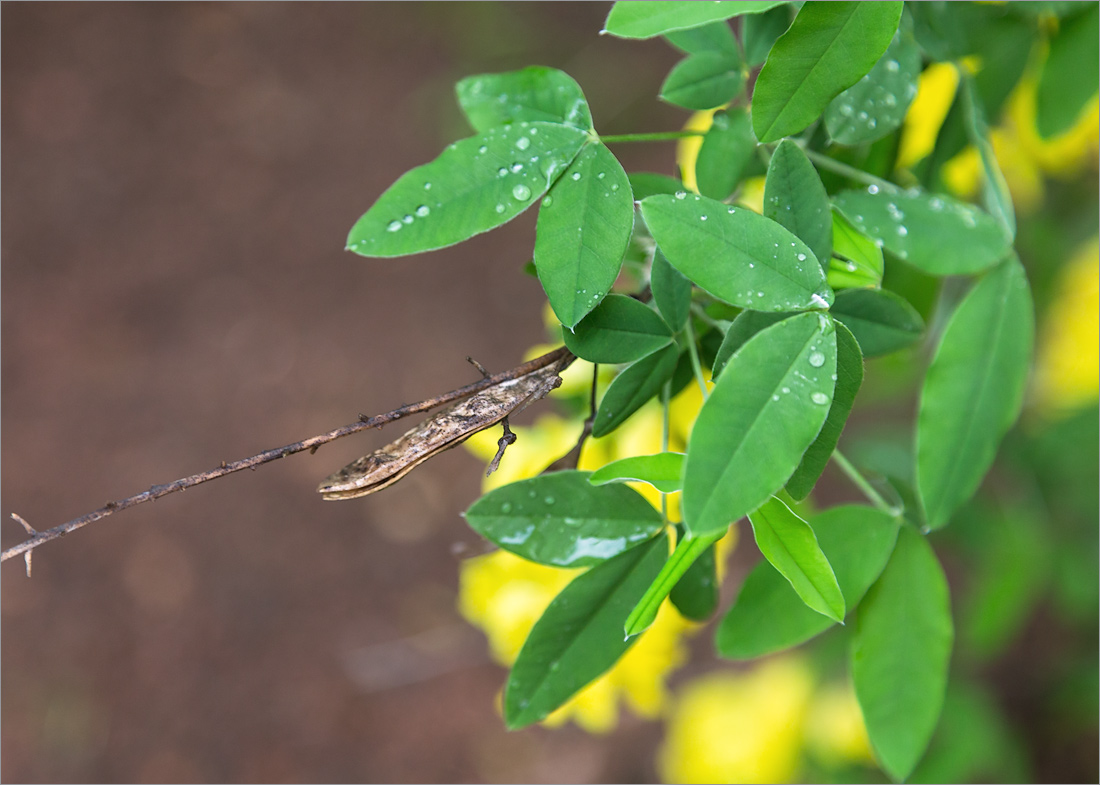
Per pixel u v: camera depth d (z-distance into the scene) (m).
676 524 0.24
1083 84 0.27
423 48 1.16
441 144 1.10
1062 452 0.39
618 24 0.23
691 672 0.76
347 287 1.04
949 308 0.31
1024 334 0.25
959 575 0.62
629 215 0.23
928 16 0.26
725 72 0.24
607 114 1.03
